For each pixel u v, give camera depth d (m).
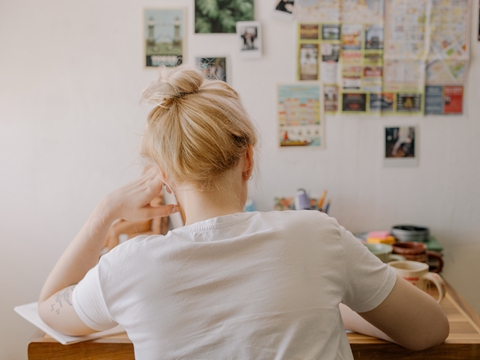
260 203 1.70
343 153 1.70
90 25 1.63
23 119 1.65
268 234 0.67
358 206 1.71
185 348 0.62
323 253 0.69
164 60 1.65
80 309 0.75
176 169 0.69
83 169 1.67
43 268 1.70
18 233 1.69
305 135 1.69
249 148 0.74
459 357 0.89
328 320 0.66
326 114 1.68
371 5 1.65
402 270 1.05
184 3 1.63
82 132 1.66
